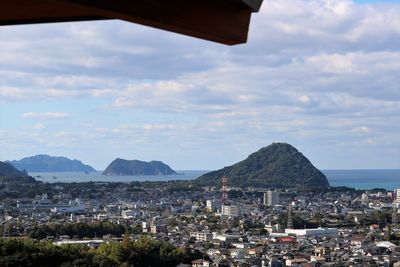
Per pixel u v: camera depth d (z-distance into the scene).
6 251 39.94
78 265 41.97
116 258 59.38
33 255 40.12
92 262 44.47
